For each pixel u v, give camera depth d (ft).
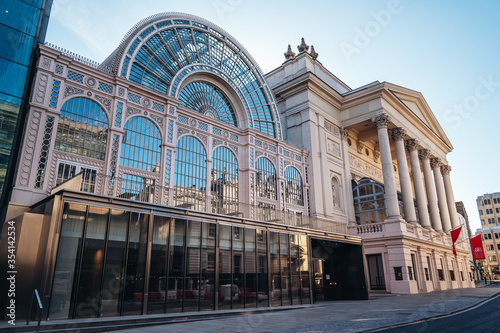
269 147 113.70
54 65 65.62
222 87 109.40
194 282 58.34
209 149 93.91
